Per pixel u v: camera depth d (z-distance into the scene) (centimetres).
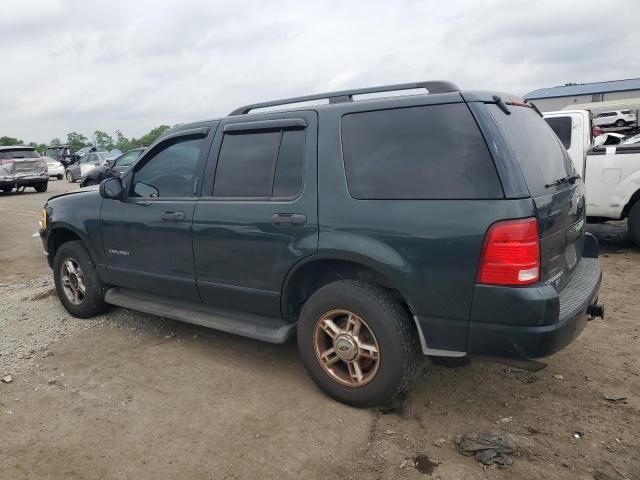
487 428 298
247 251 349
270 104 367
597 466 262
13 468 273
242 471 266
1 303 556
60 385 361
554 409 315
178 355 406
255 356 401
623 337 417
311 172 323
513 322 262
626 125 3266
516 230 257
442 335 284
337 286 312
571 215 317
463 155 275
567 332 273
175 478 262
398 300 313
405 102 300
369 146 307
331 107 327
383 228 291
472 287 269
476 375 359
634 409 312
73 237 503
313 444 286
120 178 429
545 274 273
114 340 439
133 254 426
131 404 333
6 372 382
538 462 267
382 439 289
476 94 287
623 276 587
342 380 321
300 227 321
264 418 313
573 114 748
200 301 395
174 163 403
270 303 348
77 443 293
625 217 700
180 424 309
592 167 692
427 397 333
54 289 597
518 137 294
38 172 1962
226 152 371
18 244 938
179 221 384
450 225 271
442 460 271
